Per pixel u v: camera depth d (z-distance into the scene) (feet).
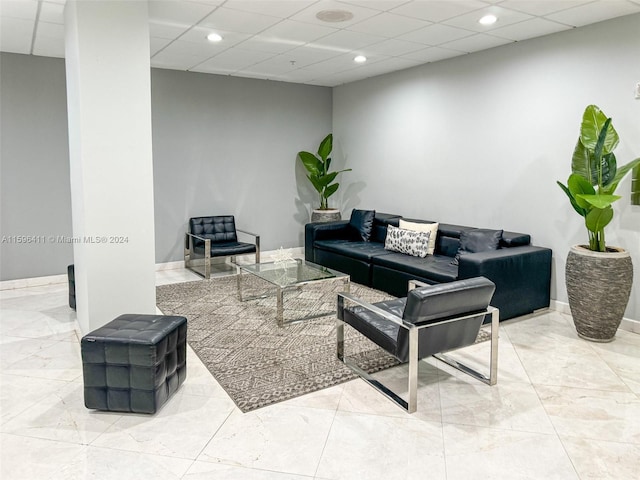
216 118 20.43
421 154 18.67
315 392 9.27
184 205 20.13
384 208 20.88
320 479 6.68
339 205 23.70
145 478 6.70
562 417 8.32
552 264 14.30
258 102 21.42
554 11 11.78
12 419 8.25
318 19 12.53
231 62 17.83
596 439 7.65
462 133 16.87
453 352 11.20
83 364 8.25
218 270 20.08
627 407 8.65
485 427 8.01
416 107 18.69
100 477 6.72
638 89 11.89
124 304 11.19
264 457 7.18
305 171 23.24
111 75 10.48
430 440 7.63
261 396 9.05
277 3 11.28
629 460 7.11
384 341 9.26
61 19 12.38
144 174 11.15
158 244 19.72
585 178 11.99
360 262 17.26
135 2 10.62
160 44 15.12
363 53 16.34
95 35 10.19
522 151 14.90
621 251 11.69
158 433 7.82
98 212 10.62
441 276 13.71
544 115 14.17
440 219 18.11
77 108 10.48
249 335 12.34
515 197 15.25
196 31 13.64
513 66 14.92
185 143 19.80
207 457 7.18
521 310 13.52
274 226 22.67
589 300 11.58
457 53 16.29
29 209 16.87
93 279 10.75
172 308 14.60
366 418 8.30
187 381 9.71
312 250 20.24
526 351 11.23
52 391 9.27
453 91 17.06
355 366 10.43
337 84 22.68
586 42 12.94
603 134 11.07
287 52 16.17
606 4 11.23
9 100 16.14
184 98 19.56
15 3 11.16
